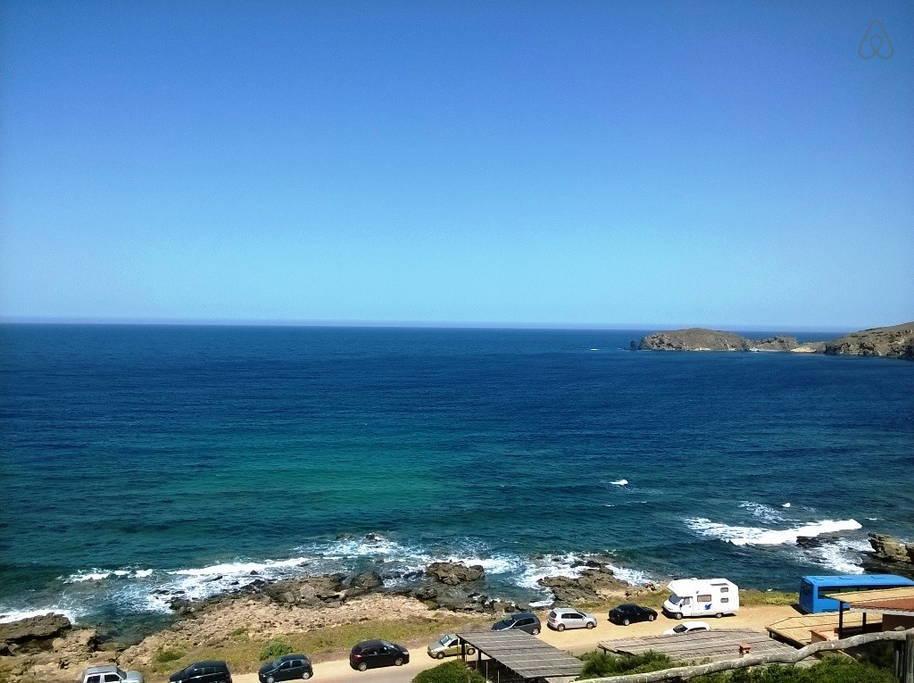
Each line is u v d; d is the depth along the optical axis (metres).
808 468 91.81
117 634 44.28
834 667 16.83
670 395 167.75
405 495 75.88
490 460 93.88
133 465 86.12
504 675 34.31
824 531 66.69
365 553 59.28
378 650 38.62
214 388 166.25
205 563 56.25
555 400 157.62
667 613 46.84
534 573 55.81
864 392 172.62
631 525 67.69
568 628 44.44
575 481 83.50
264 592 50.81
